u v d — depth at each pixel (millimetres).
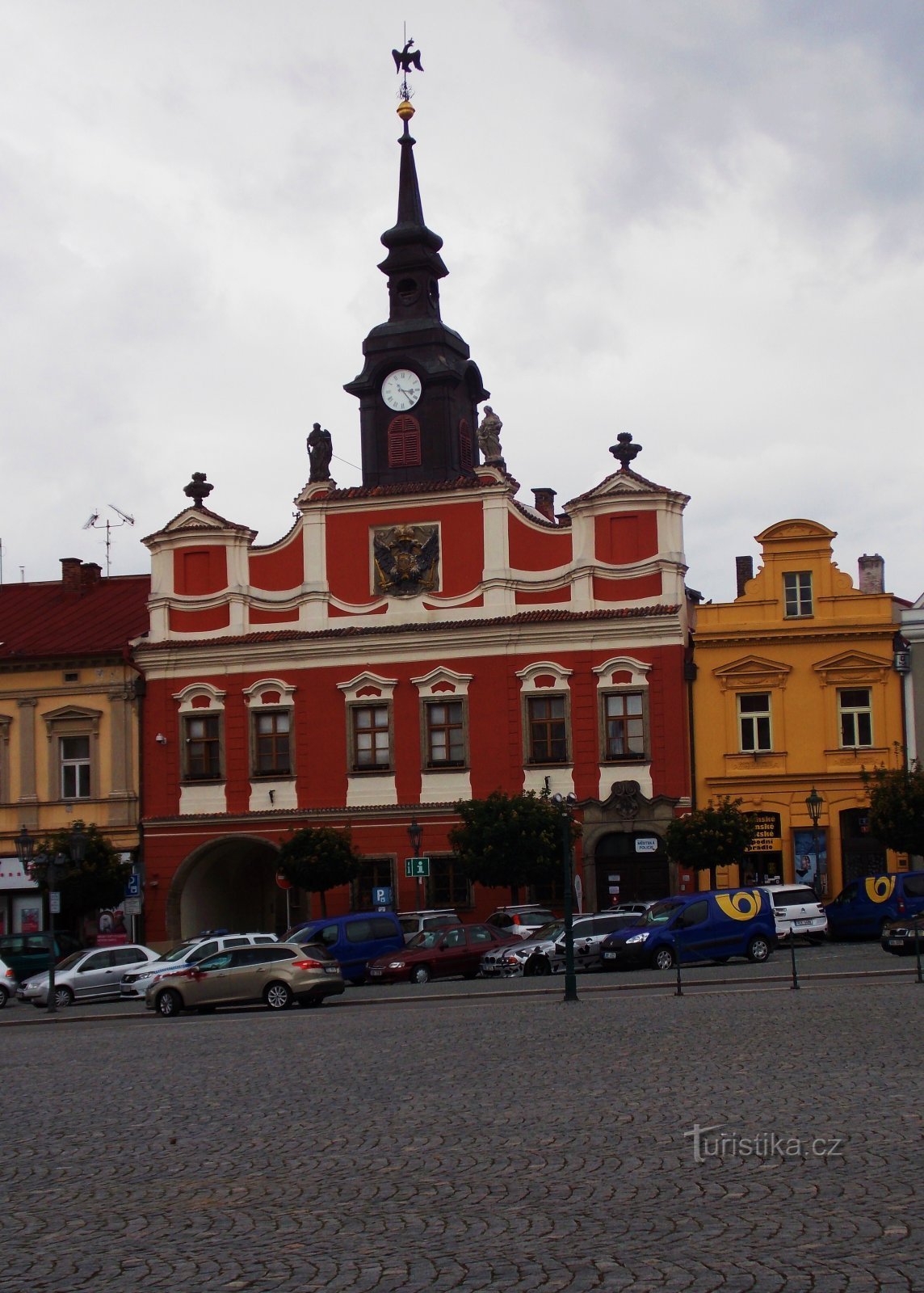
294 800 69938
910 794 60969
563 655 67812
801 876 65625
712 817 62781
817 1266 12352
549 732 67750
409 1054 29188
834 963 47625
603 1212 14594
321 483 71438
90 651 72562
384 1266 13055
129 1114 23094
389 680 69250
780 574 67062
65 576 78375
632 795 66125
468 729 68438
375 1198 15773
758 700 66875
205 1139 20156
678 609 66750
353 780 69312
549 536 69000
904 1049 25344
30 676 73250
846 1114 19219
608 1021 32938
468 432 74938
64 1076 29391
